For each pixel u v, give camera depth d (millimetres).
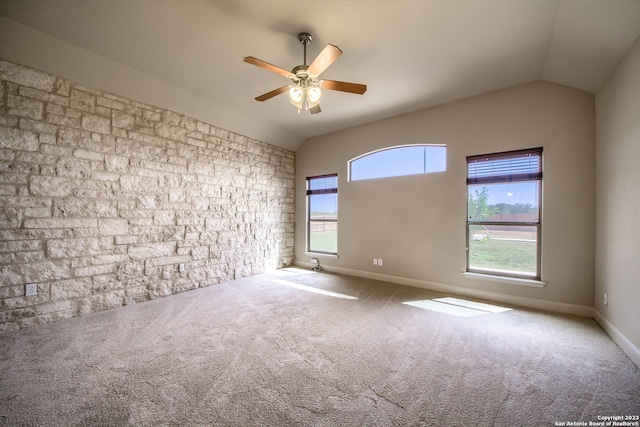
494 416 1413
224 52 2652
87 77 2799
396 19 2150
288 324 2598
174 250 3619
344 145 4848
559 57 2529
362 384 1677
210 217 4070
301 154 5527
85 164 2850
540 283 3010
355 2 1979
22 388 1599
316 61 2008
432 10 2045
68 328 2465
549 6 1979
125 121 3154
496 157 3373
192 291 3711
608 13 1836
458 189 3613
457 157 3621
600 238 2633
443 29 2260
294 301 3289
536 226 3123
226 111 4004
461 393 1595
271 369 1834
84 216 2836
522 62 2727
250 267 4688
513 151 3229
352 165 4836
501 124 3295
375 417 1401
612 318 2344
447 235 3699
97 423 1347
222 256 4234
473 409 1463
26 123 2492
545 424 1362
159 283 3447
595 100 2762
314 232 5449
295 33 2342
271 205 5113
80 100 2820
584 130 2830
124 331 2412
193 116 3824
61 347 2104
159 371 1797
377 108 3930
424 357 2000
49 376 1723
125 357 1967
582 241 2830
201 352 2053
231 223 4379
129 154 3189
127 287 3152
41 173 2570
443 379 1732
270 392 1594
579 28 2084
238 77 3137
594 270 2768
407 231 4078
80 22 2234
